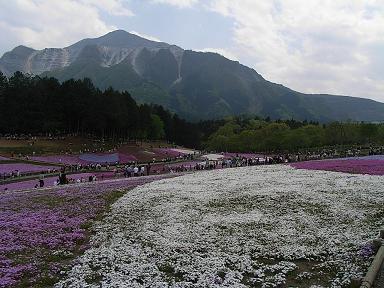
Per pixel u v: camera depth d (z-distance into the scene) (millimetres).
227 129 157375
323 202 27391
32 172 63969
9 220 25844
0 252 19469
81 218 25938
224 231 22047
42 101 117250
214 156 106938
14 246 20266
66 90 123500
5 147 90938
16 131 111875
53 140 107562
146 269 16781
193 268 16812
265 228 22328
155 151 116812
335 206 26219
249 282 15695
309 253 18203
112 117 117188
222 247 19469
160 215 25938
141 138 146500
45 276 16344
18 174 59781
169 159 92062
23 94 115688
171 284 15375
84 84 135500
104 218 25969
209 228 22641
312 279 15859
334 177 38031
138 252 18828
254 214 25281
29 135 110438
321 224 22719
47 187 44906
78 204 30391
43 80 133500
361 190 30578
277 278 15711
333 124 123812
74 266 17297
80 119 121750
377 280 13758
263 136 127500
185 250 19125
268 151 122938
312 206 26625
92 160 88125
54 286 15320
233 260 17641
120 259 18031
